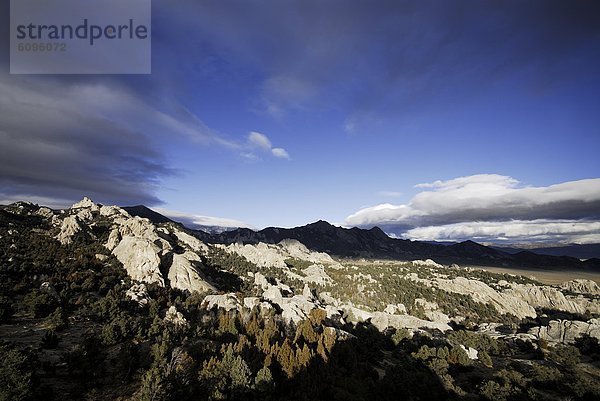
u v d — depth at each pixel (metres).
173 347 73.25
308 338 91.75
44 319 87.62
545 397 83.19
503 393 75.56
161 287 140.75
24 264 120.50
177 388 50.81
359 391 69.69
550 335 145.12
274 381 64.88
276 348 73.75
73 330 83.31
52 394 49.56
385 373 85.88
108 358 67.94
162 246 190.88
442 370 90.94
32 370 51.25
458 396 78.94
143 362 63.84
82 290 117.12
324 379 70.19
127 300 113.25
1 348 50.50
